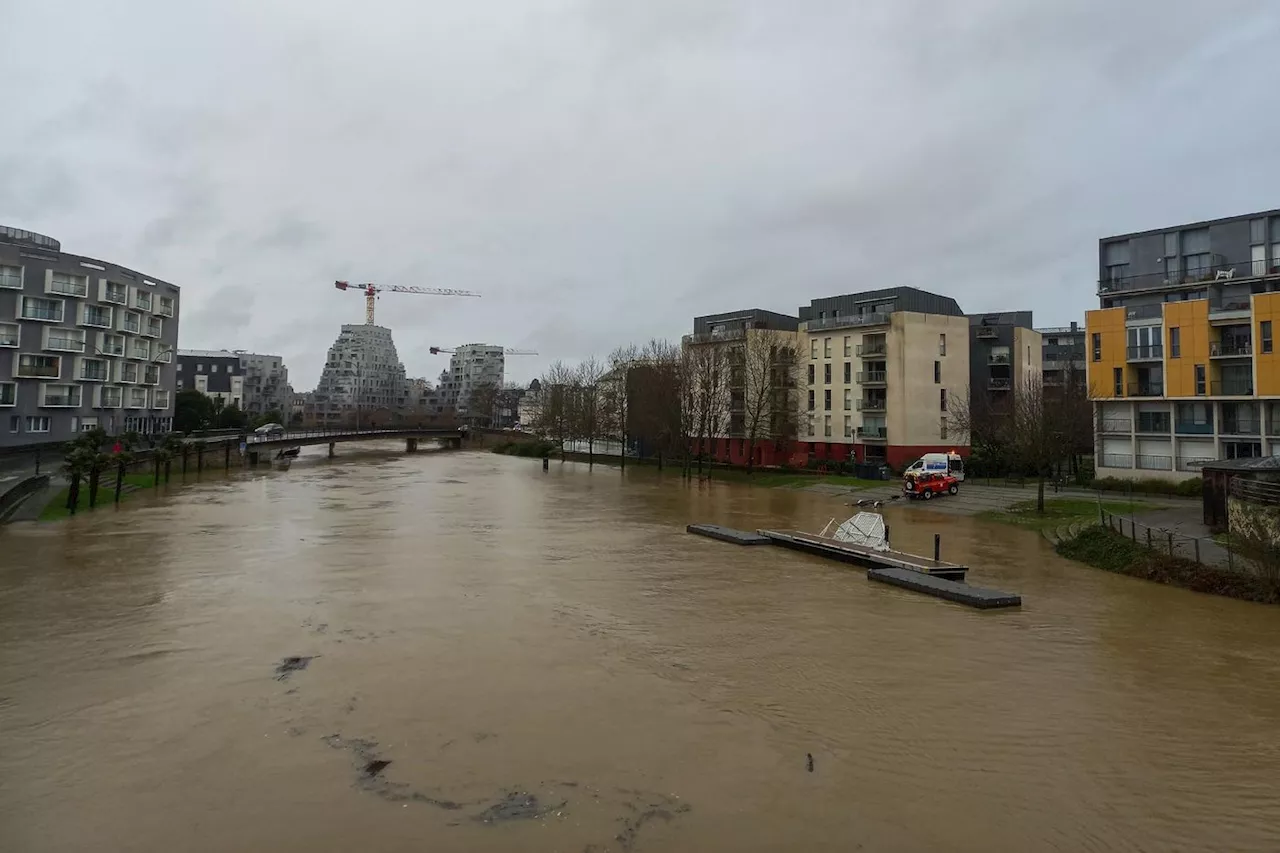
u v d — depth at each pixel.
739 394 76.19
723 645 15.12
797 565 23.98
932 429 66.25
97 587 19.34
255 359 173.88
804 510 40.78
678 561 24.52
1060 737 10.80
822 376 72.31
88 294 68.62
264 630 15.50
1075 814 8.62
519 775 9.26
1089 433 59.97
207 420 97.06
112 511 35.50
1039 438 39.62
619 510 39.97
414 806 8.41
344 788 8.80
